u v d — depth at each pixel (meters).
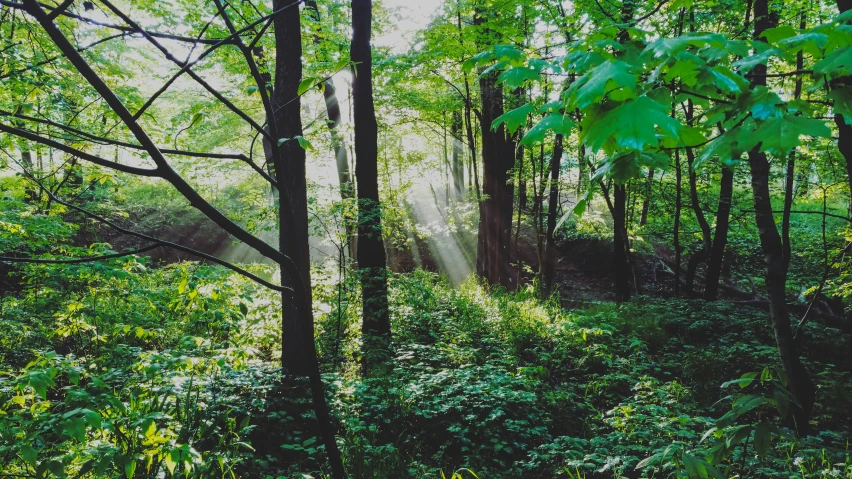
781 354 5.33
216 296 4.39
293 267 1.92
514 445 4.74
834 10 8.58
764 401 1.71
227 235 16.67
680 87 1.29
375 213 7.21
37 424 2.12
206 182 11.75
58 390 4.25
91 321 5.37
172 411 3.72
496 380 5.79
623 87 1.05
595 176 1.47
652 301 11.15
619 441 4.59
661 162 1.33
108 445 2.43
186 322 6.20
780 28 1.20
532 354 7.86
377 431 4.68
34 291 6.18
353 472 3.90
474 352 7.23
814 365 7.38
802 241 14.71
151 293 5.71
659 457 2.13
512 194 13.67
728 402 5.99
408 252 17.61
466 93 13.35
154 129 7.46
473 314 9.19
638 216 15.51
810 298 11.60
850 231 7.66
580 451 4.39
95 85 1.26
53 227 6.66
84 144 2.19
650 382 6.09
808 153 9.13
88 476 2.67
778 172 11.33
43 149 6.43
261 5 5.64
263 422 4.54
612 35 1.33
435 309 9.63
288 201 1.94
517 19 10.80
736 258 16.86
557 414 5.58
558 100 1.27
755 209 5.43
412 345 6.88
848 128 3.86
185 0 8.25
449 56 9.31
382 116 13.05
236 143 12.53
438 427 4.96
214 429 3.59
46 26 1.16
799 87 4.22
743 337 8.45
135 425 2.41
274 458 4.08
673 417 5.08
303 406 4.92
